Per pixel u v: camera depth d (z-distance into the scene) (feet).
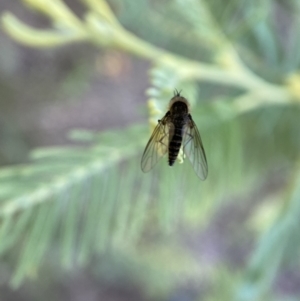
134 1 0.34
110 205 0.27
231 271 0.38
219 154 0.30
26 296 0.56
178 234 0.56
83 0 0.29
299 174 0.32
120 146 0.27
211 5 0.30
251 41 0.34
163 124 0.28
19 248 0.43
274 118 0.32
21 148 0.67
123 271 0.61
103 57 0.83
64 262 0.27
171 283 0.54
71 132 0.27
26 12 0.81
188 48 0.34
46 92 0.78
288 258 0.31
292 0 0.35
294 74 0.32
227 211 0.74
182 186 0.29
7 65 0.76
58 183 0.26
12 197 0.26
